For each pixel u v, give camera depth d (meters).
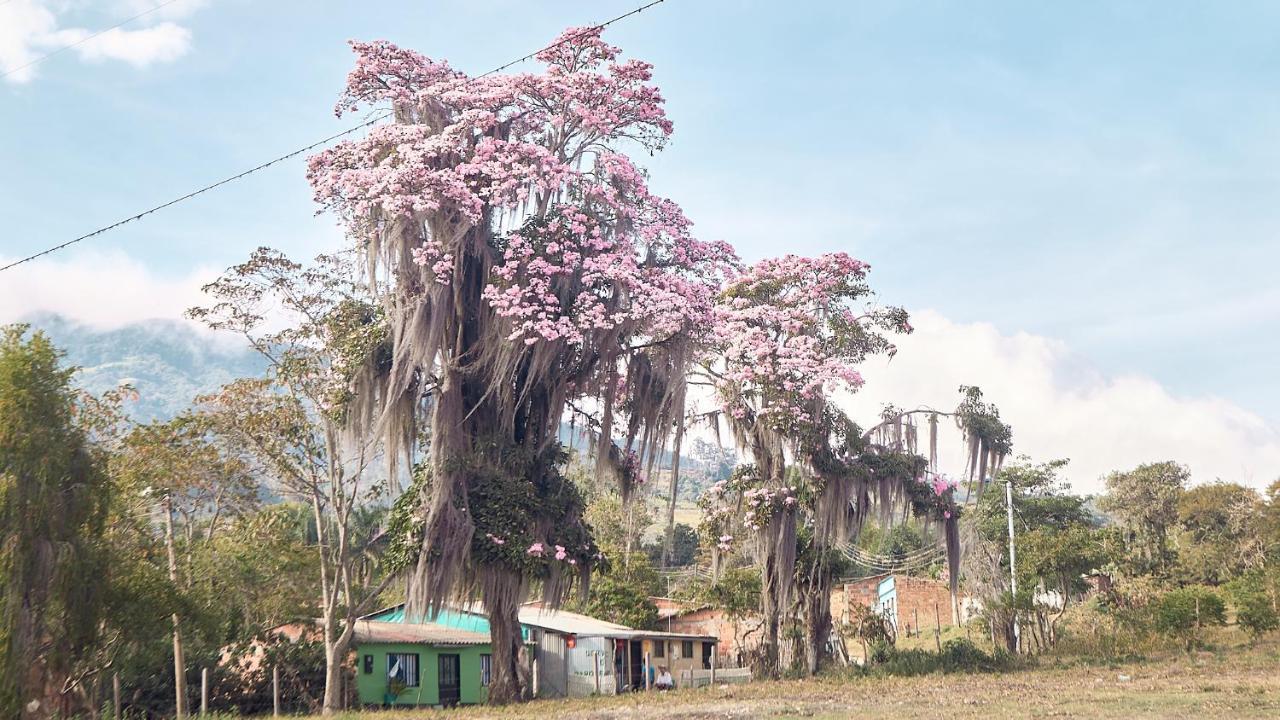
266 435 33.88
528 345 30.86
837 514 39.28
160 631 24.69
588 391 32.47
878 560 68.25
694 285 34.31
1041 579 55.66
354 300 35.06
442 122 33.78
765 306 41.38
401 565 29.69
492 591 30.39
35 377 22.52
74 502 22.66
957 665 38.16
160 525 34.59
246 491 34.66
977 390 43.00
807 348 40.09
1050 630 48.00
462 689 39.78
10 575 21.25
